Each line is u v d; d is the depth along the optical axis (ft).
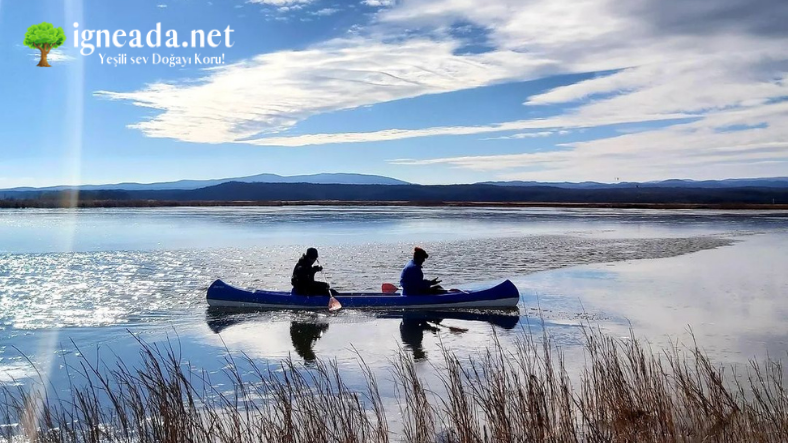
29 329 47.14
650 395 25.72
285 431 22.89
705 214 303.48
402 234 149.79
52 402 29.91
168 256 97.81
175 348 41.70
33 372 35.65
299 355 39.81
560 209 401.49
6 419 27.04
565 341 43.04
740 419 24.11
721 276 77.25
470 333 46.24
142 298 60.39
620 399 25.13
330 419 25.49
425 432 24.40
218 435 23.22
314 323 50.14
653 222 216.74
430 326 48.88
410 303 56.03
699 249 113.50
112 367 36.81
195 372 35.68
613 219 241.76
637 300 59.67
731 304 57.36
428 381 33.55
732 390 30.76
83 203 460.55
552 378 27.58
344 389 29.60
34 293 62.64
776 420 23.75
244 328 48.11
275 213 303.48
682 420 24.66
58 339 44.04
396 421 27.43
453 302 55.98
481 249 111.24
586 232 159.43
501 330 47.29
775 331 45.70
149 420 25.98
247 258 95.30
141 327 48.24
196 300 59.57
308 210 361.30
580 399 26.20
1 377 34.73
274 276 76.79
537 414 23.47
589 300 59.77
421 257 58.18
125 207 426.92
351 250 108.17
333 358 38.86
